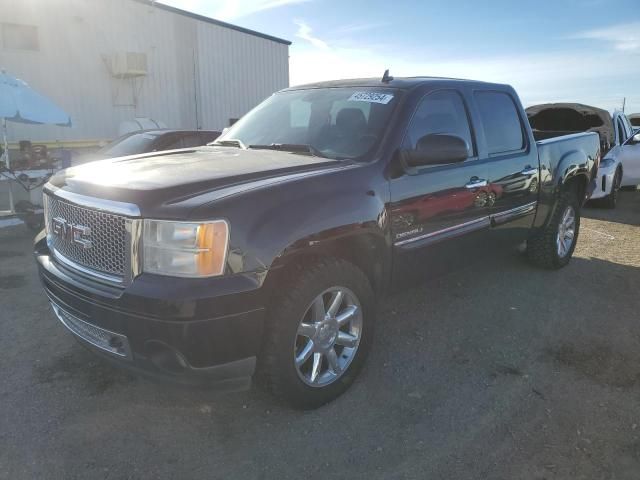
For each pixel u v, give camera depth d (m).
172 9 16.38
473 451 2.76
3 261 6.20
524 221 4.93
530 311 4.64
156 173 2.95
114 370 3.50
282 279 2.84
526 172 4.75
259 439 2.84
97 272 2.79
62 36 14.30
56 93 14.40
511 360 3.75
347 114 3.81
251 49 18.73
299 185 2.90
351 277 3.10
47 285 3.11
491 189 4.28
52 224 3.18
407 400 3.23
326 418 3.03
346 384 3.25
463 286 5.26
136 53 14.81
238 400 3.19
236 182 2.86
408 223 3.51
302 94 4.36
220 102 18.11
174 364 2.57
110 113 15.52
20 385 3.30
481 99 4.45
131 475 2.55
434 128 3.87
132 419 2.98
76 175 3.09
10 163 9.57
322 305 3.02
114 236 2.67
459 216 3.96
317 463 2.66
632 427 2.98
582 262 6.23
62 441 2.78
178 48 16.73
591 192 6.30
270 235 2.65
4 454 2.66
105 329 2.67
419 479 2.55
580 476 2.58
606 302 4.91
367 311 3.28
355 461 2.68
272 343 2.78
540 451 2.76
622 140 11.09
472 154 4.19
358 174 3.21
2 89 8.93
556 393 3.32
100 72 15.14
